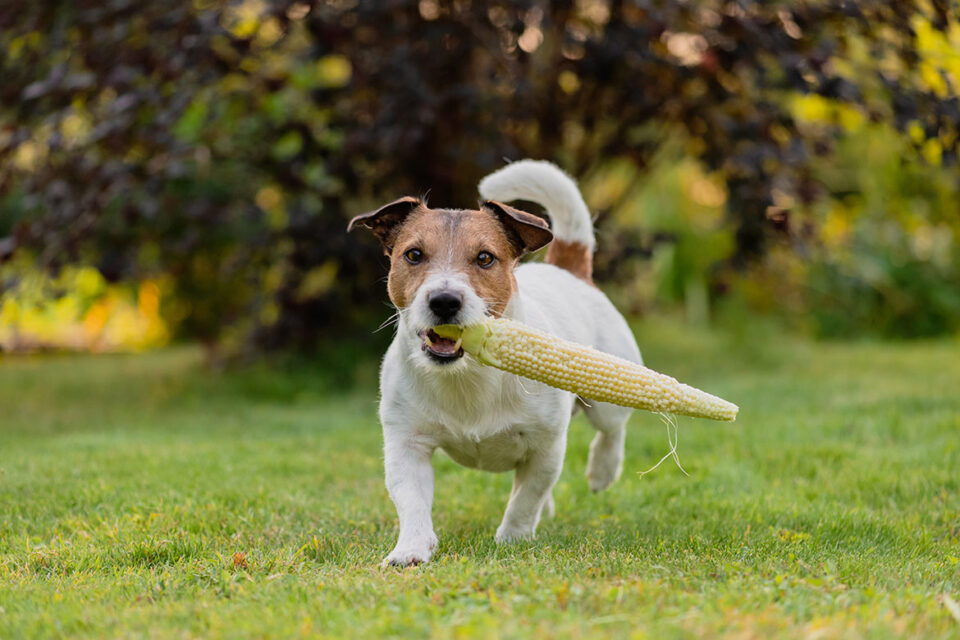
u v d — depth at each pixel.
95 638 3.51
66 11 10.66
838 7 9.96
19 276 11.11
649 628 3.31
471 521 5.91
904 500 6.29
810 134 11.94
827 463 7.27
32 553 4.95
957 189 15.52
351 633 3.34
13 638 3.56
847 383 11.53
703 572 4.25
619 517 6.07
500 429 4.96
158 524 5.52
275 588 4.06
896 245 18.17
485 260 4.91
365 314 13.79
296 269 12.90
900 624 3.42
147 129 10.40
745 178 11.68
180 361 16.36
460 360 4.66
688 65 11.11
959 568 4.64
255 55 10.38
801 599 3.70
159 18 10.18
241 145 12.10
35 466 7.41
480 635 3.15
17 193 15.48
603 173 14.21
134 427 10.44
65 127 11.02
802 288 18.23
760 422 9.08
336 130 11.49
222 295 19.59
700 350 15.45
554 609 3.57
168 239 13.77
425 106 10.36
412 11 10.79
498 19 10.91
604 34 10.78
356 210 12.45
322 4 10.13
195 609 3.80
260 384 12.82
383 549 5.02
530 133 12.51
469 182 12.40
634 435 8.45
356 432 9.41
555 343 4.55
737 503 6.11
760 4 10.29
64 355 19.44
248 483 6.82
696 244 17.80
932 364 13.29
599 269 12.77
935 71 10.35
